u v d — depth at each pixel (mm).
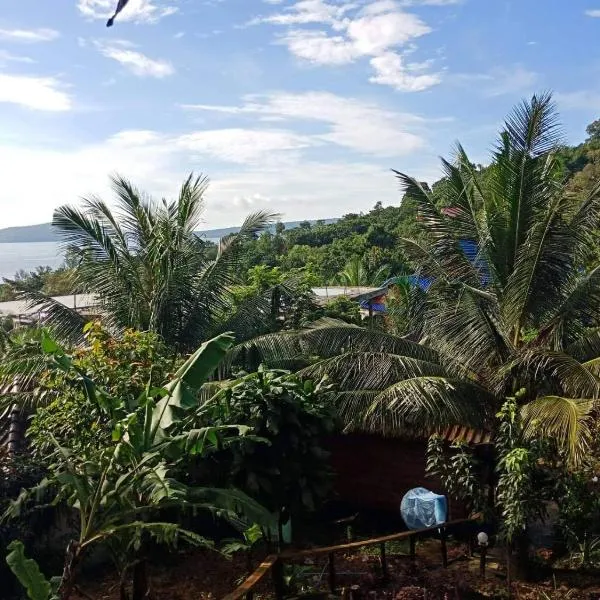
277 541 8977
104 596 8445
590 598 8211
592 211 10008
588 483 8758
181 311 14383
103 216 14555
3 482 8273
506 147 10289
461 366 10281
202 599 8359
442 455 9484
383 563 8758
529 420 8477
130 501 6363
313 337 10859
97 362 8461
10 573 8195
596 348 9953
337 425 10234
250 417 7992
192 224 14938
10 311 22719
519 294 10000
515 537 8812
